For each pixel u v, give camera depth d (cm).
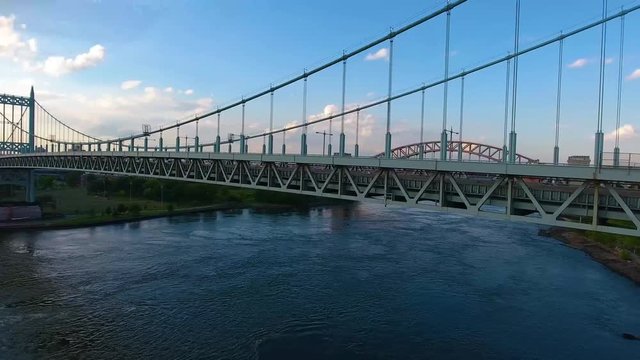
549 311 2861
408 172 2738
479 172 2022
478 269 3766
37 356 2172
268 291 3106
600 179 1697
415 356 2233
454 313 2770
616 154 1767
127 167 5128
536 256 4378
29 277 3378
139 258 4012
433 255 4219
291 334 2433
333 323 2588
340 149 2842
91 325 2516
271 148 3812
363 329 2517
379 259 4028
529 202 1969
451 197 2241
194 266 3744
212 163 3938
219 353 2216
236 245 4634
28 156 7131
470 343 2383
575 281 3572
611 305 3019
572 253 4616
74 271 3553
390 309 2811
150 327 2495
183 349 2253
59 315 2647
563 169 1788
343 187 2802
